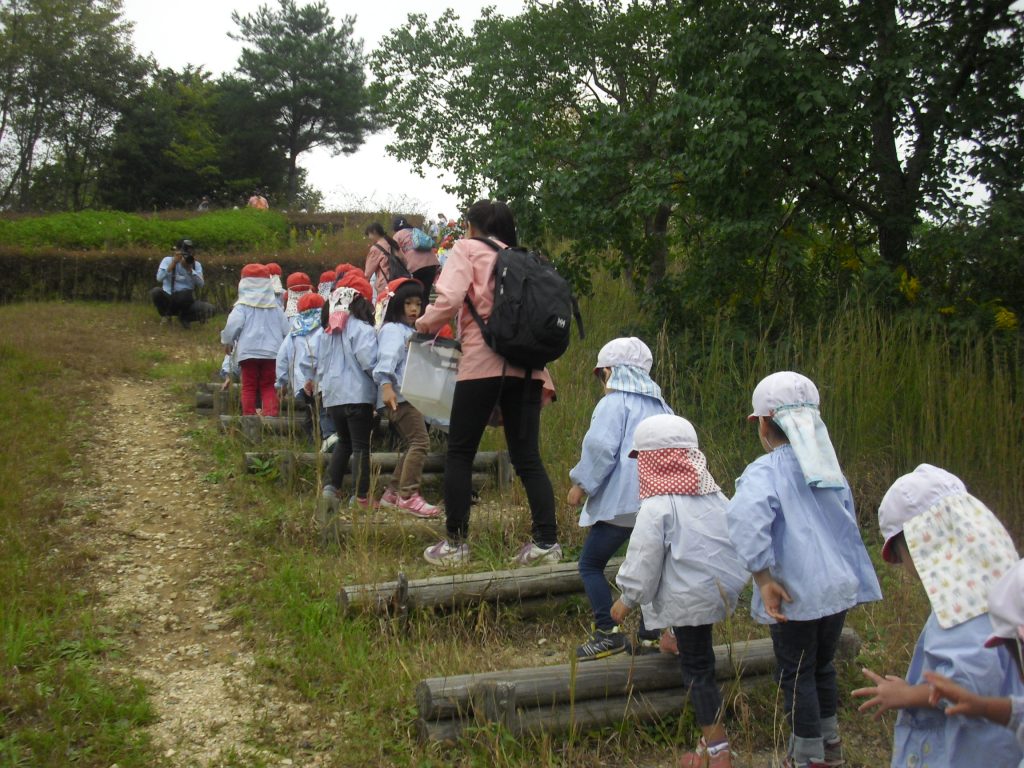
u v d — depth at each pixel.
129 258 15.79
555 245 10.45
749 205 8.10
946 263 7.87
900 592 4.99
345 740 3.68
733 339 7.84
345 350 6.07
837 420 6.71
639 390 4.41
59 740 3.54
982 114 8.17
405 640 4.44
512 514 5.97
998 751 2.40
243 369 8.01
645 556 3.49
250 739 3.69
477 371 5.00
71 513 6.00
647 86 11.35
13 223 18.00
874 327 7.25
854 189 8.57
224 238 19.75
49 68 36.97
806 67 7.72
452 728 3.60
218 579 5.20
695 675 3.56
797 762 3.35
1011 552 2.48
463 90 13.71
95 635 4.47
